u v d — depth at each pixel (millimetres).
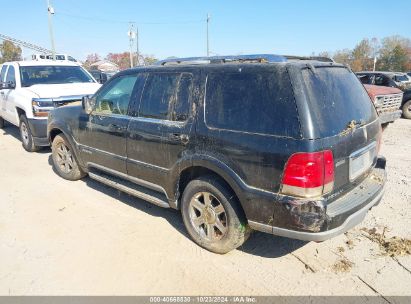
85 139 4898
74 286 3057
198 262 3408
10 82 8188
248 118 2998
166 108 3703
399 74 13117
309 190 2701
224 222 3393
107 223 4203
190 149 3434
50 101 7070
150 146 3848
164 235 3914
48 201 4852
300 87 2756
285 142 2748
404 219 4191
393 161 6590
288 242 3762
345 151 2930
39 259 3451
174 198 3793
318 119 2738
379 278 3146
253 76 3016
